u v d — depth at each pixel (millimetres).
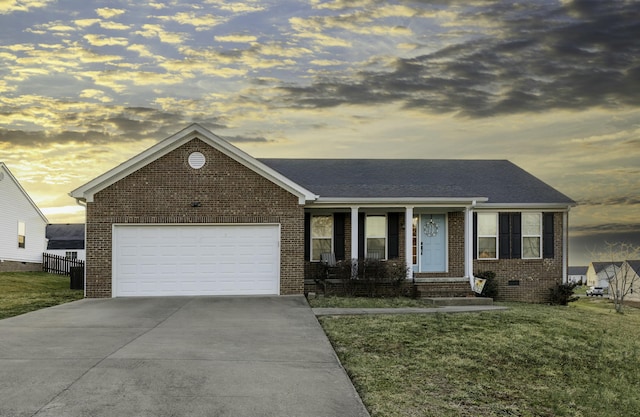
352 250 20344
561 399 8867
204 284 18406
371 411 7562
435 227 22344
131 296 18141
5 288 23594
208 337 11523
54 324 13031
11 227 35062
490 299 18594
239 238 18531
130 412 6891
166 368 8914
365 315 14875
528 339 12562
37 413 6785
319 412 7117
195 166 18391
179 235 18391
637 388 10055
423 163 25281
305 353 10227
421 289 19703
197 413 6922
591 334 13820
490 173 24531
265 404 7340
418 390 8648
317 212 21828
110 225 18109
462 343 11812
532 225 22484
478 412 7891
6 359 9406
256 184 18547
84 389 7746
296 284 18609
